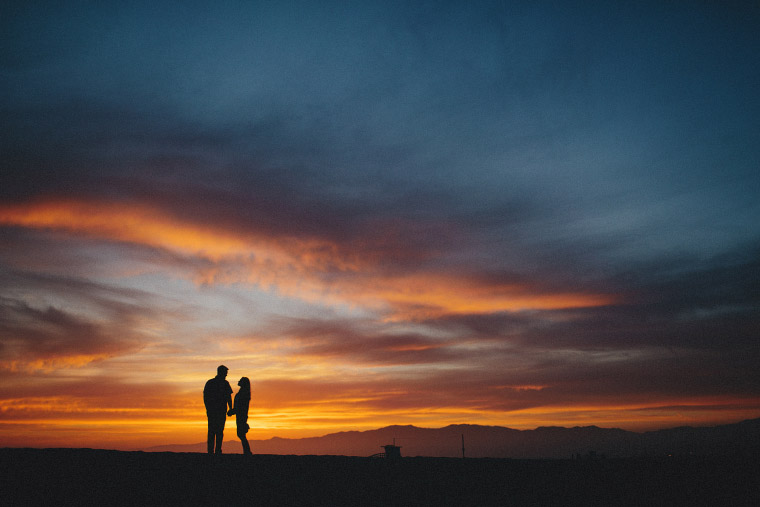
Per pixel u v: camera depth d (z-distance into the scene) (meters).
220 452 14.69
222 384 15.05
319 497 11.59
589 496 12.84
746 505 12.38
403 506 11.55
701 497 12.93
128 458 12.73
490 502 12.19
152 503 10.23
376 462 14.82
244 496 11.16
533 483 13.66
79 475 11.12
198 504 10.49
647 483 13.82
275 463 13.62
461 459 16.09
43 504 9.59
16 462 11.48
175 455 13.46
